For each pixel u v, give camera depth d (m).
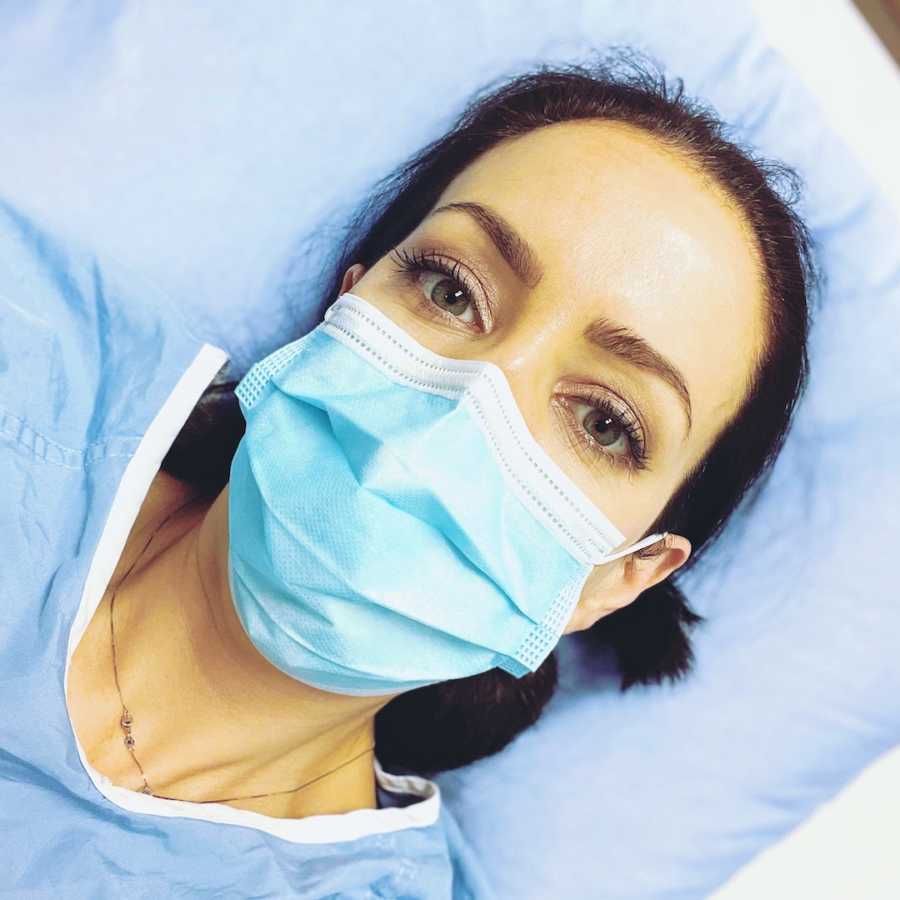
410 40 1.45
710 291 1.03
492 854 1.49
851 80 1.50
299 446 1.00
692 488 1.19
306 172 1.44
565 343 1.00
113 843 1.06
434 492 0.95
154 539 1.23
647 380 1.01
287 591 0.99
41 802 1.03
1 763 1.02
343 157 1.44
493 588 1.02
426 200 1.20
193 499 1.29
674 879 1.49
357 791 1.32
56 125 1.39
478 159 1.13
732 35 1.46
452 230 1.04
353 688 1.06
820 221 1.45
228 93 1.43
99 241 1.40
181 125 1.42
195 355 1.21
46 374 1.13
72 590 1.06
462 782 1.51
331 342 1.05
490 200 1.03
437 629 1.00
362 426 0.97
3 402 1.10
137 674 1.14
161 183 1.41
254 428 1.01
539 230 1.00
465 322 1.04
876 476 1.46
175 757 1.14
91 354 1.18
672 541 1.20
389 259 1.08
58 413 1.13
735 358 1.09
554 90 1.15
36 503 1.08
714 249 1.04
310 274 1.43
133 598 1.17
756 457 1.27
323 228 1.43
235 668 1.12
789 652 1.48
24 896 1.01
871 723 1.48
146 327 1.20
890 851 1.52
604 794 1.50
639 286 0.99
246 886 1.13
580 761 1.50
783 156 1.45
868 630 1.47
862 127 1.49
